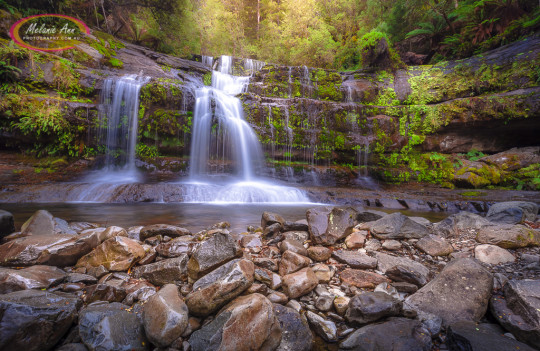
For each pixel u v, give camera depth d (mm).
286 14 20641
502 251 2979
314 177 11430
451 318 2029
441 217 6344
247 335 1709
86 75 9805
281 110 12023
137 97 10086
